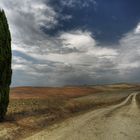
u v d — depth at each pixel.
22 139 12.38
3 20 15.28
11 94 45.53
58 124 17.38
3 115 15.84
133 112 27.16
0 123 15.19
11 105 25.38
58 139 12.52
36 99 36.00
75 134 13.91
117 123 18.53
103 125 17.42
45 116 19.98
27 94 48.88
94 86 135.38
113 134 14.29
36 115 19.84
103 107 34.09
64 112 24.81
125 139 13.10
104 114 24.66
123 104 41.31
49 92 61.66
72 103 35.00
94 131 14.99
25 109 22.75
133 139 13.19
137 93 88.94
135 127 16.92
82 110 28.67
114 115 23.83
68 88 85.25
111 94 78.06
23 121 16.64
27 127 15.41
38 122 17.31
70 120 19.66
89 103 39.56
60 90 73.62
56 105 29.05
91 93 79.81
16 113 19.73
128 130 15.70
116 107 34.38
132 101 49.72
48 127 16.05
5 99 15.73
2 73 15.25
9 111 20.47
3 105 15.62
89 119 20.58
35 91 59.03
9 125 14.90
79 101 41.38
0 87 15.30
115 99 55.75
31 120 17.38
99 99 52.34
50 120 18.98
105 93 83.25
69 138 12.85
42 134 13.66
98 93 83.06
